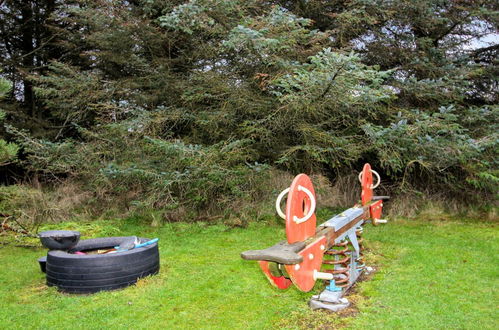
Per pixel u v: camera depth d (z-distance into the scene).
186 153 6.70
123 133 7.37
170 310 3.54
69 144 7.48
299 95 5.99
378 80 5.62
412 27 8.15
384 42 7.88
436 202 8.29
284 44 6.65
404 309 3.45
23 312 3.49
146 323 3.27
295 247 2.62
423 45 7.74
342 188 8.62
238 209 7.51
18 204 7.13
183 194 7.43
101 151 7.70
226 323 3.27
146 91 8.09
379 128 6.71
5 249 5.77
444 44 8.30
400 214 7.80
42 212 7.12
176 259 5.15
